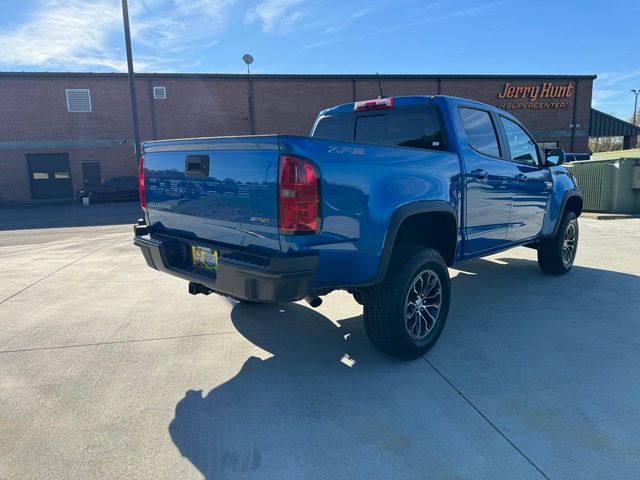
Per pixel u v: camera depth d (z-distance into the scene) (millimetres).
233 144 2891
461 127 3973
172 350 3684
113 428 2619
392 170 3129
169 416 2742
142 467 2293
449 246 3859
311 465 2301
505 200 4469
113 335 3992
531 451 2391
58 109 25812
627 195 11391
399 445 2451
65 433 2576
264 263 2762
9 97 25312
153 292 5281
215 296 5125
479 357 3506
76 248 8258
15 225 13781
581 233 8898
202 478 2213
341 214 2805
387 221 3070
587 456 2346
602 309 4527
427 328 3559
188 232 3441
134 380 3188
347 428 2609
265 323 4285
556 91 30875
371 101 4363
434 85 29188
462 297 4969
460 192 3818
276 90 27719
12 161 25641
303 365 3410
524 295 5008
